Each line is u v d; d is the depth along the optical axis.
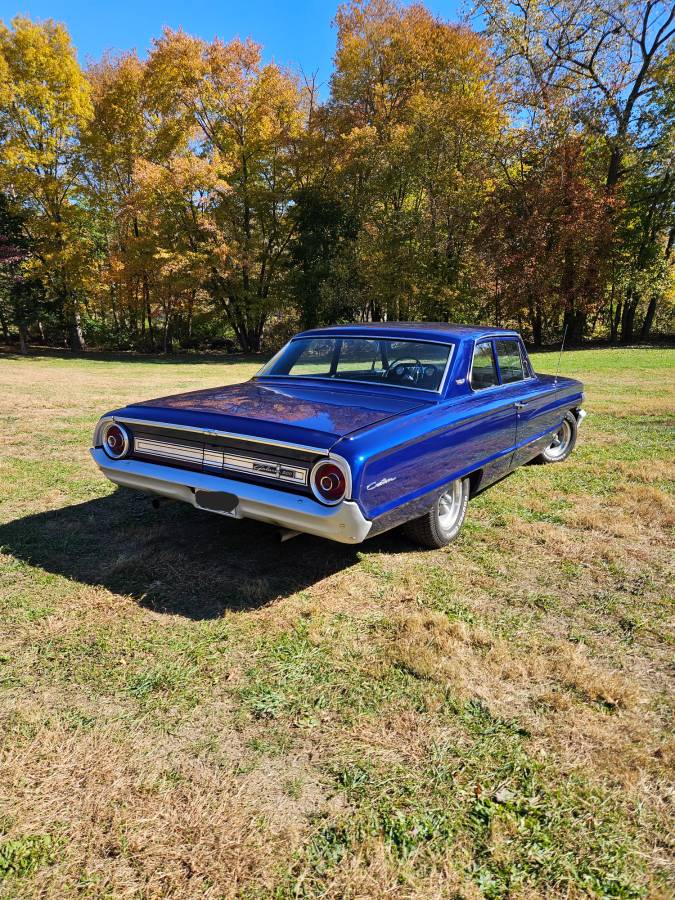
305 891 1.61
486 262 28.53
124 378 15.98
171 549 3.88
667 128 26.66
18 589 3.30
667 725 2.29
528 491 5.18
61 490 5.12
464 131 27.75
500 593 3.35
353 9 29.22
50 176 27.95
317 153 30.70
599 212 26.23
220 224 30.88
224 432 3.08
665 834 1.80
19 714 2.29
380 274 29.80
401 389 3.84
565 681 2.55
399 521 3.28
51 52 26.34
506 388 4.67
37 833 1.77
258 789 1.95
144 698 2.41
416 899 1.58
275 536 4.13
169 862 1.69
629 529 4.24
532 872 1.67
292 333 37.25
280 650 2.76
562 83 27.39
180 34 27.97
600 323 41.69
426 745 2.16
